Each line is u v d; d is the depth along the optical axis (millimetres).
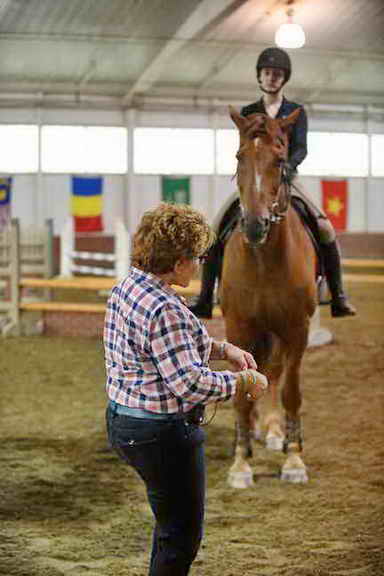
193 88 26266
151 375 2709
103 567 3879
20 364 10125
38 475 5543
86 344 11781
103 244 23328
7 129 25891
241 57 23016
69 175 26266
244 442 5352
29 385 8859
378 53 22984
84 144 26359
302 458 5930
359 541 4223
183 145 27109
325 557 3988
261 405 7691
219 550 4102
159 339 2641
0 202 25750
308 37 21359
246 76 25125
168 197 26969
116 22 19344
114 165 26609
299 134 5477
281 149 4922
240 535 4340
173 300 2717
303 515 4676
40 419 7297
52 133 26156
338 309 5965
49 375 9422
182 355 2629
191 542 2820
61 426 7027
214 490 5184
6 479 5434
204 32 20531
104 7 18250
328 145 28266
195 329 2719
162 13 18797
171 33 20328
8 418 7332
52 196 26219
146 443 2727
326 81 25844
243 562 3928
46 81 24906
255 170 4824
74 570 3834
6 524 4535
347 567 3852
